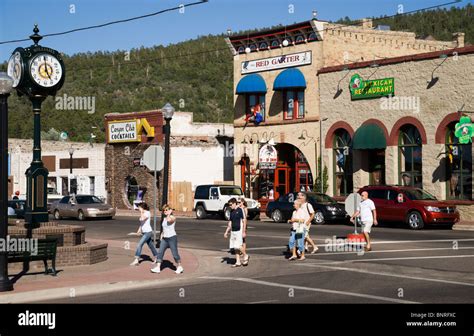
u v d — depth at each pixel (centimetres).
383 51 4394
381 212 3102
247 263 1891
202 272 1770
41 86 1919
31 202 1905
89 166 5766
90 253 1886
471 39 11038
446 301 1245
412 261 1848
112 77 12006
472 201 3328
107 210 4138
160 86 11744
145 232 1902
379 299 1273
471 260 1848
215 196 4009
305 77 4191
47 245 1658
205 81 12244
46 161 6128
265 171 4494
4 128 1419
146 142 5259
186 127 5306
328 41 4128
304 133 4203
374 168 3903
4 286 1412
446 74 3444
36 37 1947
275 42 4378
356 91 3875
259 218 3975
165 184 2314
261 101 4503
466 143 3328
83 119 9294
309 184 4312
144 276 1670
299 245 1966
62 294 1438
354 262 1864
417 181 3616
